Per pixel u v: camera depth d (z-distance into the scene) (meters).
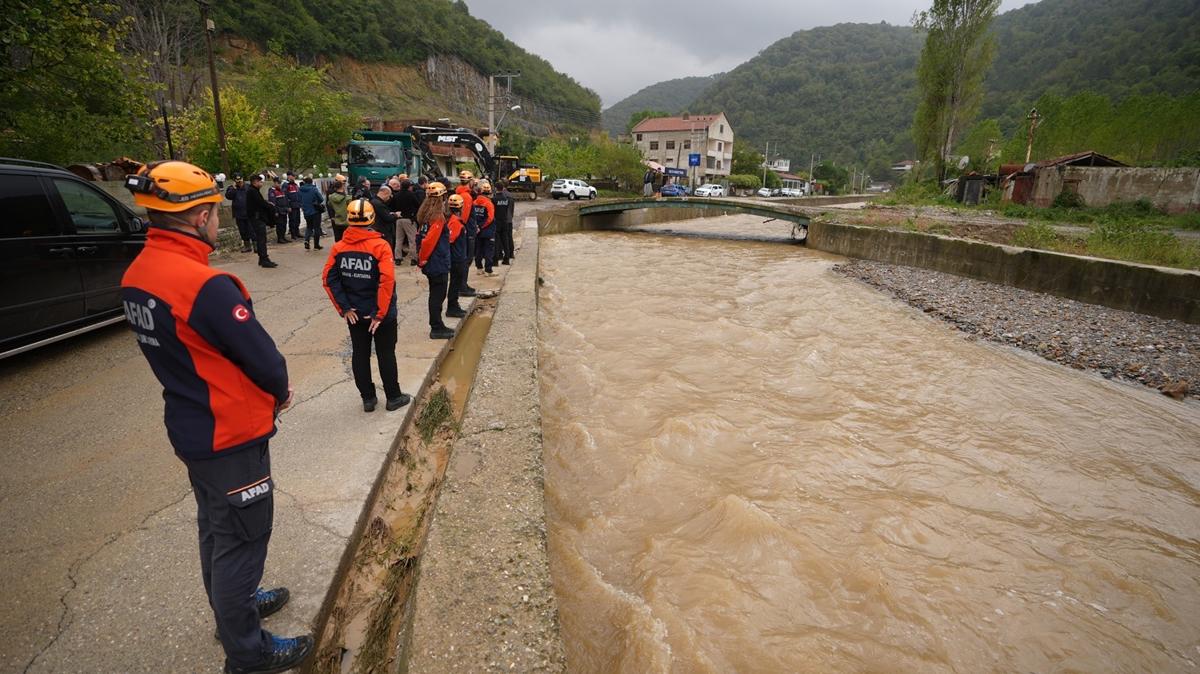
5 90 10.62
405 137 18.42
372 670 2.67
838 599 3.64
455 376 6.34
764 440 5.75
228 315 1.93
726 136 81.31
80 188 5.98
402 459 4.44
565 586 3.62
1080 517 4.77
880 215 23.95
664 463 5.11
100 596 2.72
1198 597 3.90
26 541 3.09
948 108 34.62
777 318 10.91
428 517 3.80
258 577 2.20
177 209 1.94
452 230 7.29
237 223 12.02
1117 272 11.68
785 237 28.27
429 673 2.34
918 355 8.89
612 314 10.62
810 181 94.44
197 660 2.40
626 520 4.37
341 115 25.19
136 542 3.12
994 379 7.93
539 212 26.14
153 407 4.85
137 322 1.96
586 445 5.41
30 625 2.53
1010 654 3.33
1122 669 3.28
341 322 7.48
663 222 36.16
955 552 4.21
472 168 42.97
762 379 7.44
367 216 4.50
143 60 13.04
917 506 4.73
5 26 9.95
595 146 53.28
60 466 3.88
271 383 2.06
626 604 3.45
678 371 7.57
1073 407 7.07
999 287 14.10
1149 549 4.38
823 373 7.85
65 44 11.04
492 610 2.70
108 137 12.58
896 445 5.83
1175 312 10.73
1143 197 21.69
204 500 2.08
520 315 8.15
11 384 5.24
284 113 23.80
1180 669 3.31
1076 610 3.71
